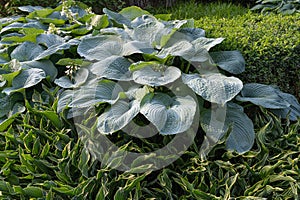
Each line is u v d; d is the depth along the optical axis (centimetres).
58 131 227
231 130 217
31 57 273
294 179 197
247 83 264
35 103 240
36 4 397
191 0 471
